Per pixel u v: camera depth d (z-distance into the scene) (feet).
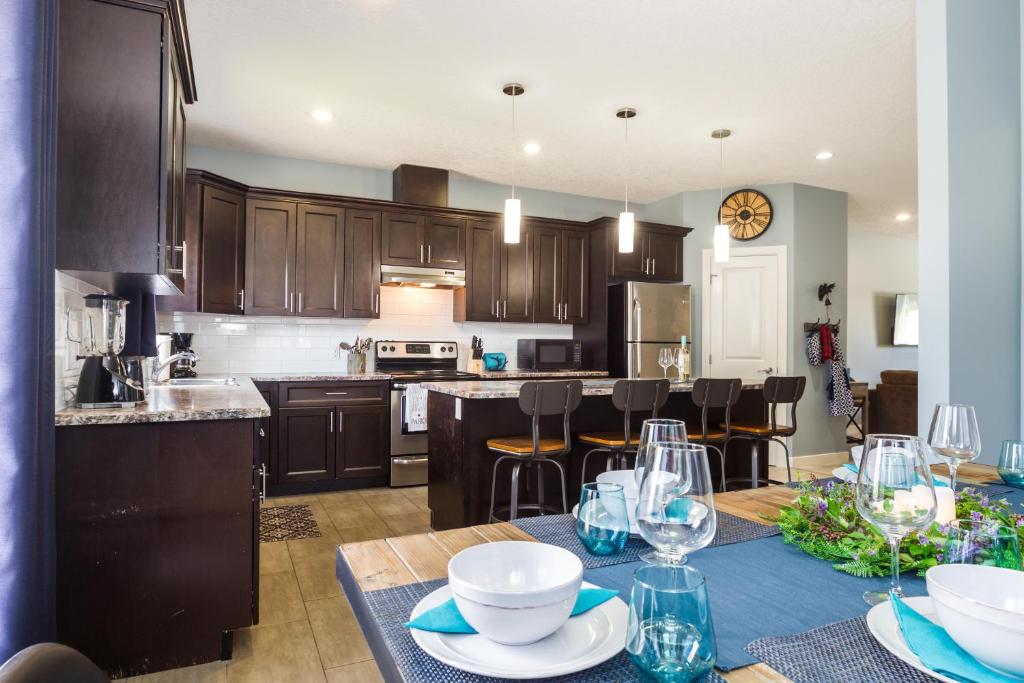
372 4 9.13
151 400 7.63
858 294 28.32
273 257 14.87
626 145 15.21
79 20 6.12
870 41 10.16
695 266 19.70
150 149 6.28
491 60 10.80
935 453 4.34
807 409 18.94
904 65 10.97
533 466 11.00
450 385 11.21
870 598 2.71
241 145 15.23
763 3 9.12
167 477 6.46
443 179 17.06
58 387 6.44
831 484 4.50
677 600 1.98
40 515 4.81
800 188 18.88
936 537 3.03
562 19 9.53
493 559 2.62
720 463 12.48
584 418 11.65
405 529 11.69
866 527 3.26
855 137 14.65
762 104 12.69
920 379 8.98
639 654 1.96
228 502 6.69
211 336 15.44
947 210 8.66
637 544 3.48
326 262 15.38
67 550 6.13
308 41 10.18
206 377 14.33
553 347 18.63
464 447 10.39
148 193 6.27
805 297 18.86
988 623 1.89
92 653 6.21
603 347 18.31
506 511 10.66
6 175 4.27
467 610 2.14
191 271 13.23
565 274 18.60
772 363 18.81
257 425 6.99
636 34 9.95
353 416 14.76
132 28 6.27
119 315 7.09
